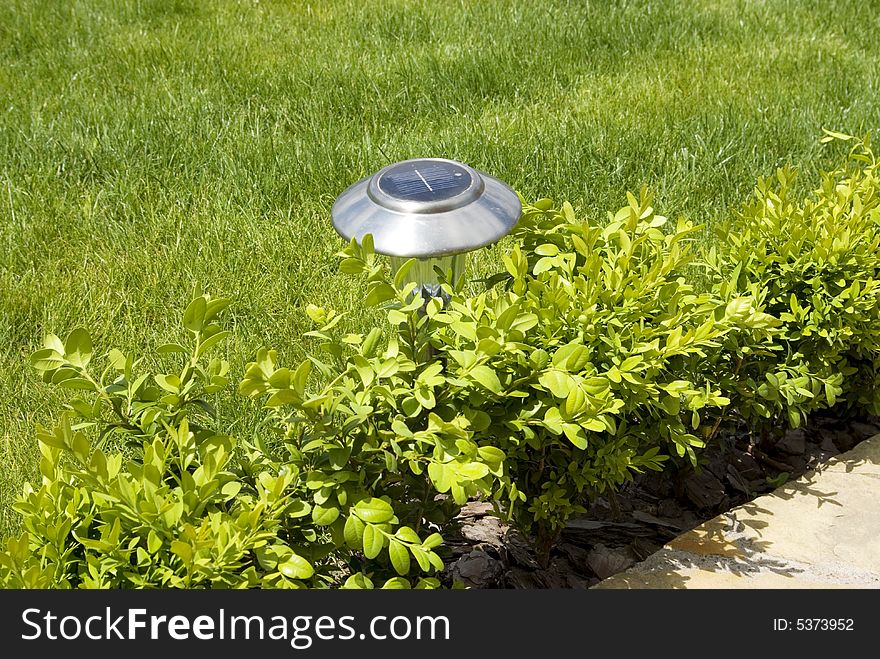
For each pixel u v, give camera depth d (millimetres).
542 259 2314
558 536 2477
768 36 5883
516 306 1896
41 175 4316
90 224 3994
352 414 1856
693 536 2455
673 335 2150
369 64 5355
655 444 2564
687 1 6316
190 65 5465
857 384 2922
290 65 5387
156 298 3537
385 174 2215
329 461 1872
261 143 4492
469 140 4492
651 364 2125
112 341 3305
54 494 1782
